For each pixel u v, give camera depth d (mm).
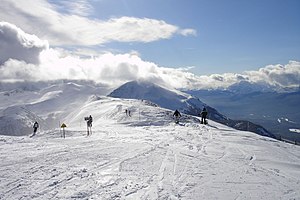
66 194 10820
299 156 20594
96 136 31484
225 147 22938
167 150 20844
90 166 15414
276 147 24266
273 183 13180
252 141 27156
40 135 35719
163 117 55781
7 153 19078
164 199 10703
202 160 17656
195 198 10945
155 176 13750
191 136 29750
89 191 11266
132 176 13633
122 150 20688
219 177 13883
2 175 13289
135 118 56312
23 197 10430
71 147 22109
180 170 15008
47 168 14773
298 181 13680
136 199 10602
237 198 11102
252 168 15984
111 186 12008
